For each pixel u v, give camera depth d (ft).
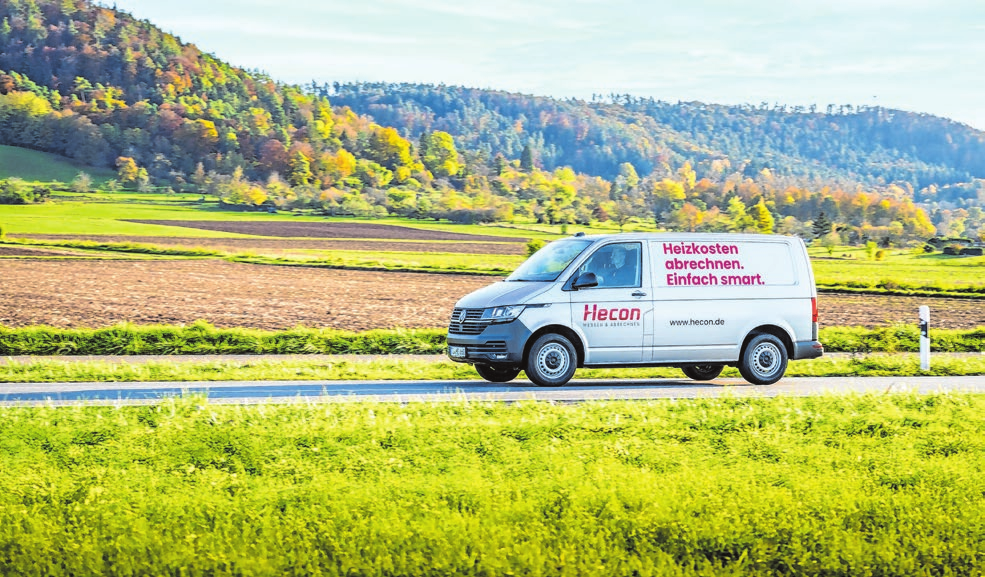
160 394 45.62
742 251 51.90
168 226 413.80
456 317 51.21
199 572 19.72
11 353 69.26
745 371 51.42
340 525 21.77
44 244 255.09
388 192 620.08
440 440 29.96
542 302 49.14
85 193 620.08
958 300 154.10
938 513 23.25
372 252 303.48
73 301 133.08
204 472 26.14
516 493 23.75
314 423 32.24
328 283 167.73
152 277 174.40
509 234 461.78
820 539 21.47
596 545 20.77
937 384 52.11
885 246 473.26
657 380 54.49
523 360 49.19
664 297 50.31
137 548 20.56
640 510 22.82
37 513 22.59
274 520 22.12
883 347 77.61
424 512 22.43
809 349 52.54
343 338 74.69
